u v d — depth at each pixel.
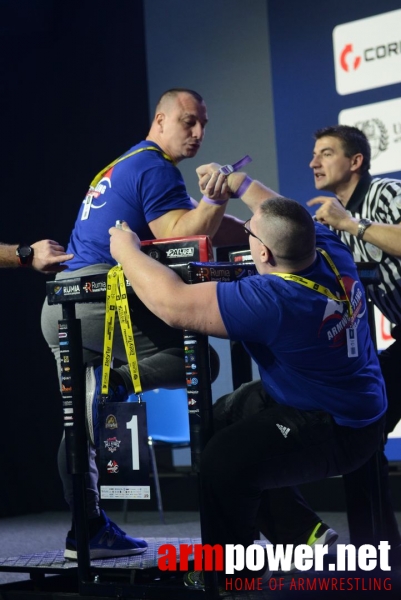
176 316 3.46
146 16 8.76
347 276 3.69
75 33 9.12
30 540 7.08
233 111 8.30
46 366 9.06
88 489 4.21
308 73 7.92
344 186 5.34
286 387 3.63
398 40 7.45
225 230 5.10
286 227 3.47
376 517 4.28
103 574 3.89
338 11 7.76
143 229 4.50
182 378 4.14
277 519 4.23
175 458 8.55
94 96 9.02
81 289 3.85
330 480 7.88
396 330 4.95
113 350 4.34
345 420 3.62
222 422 4.09
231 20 8.30
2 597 4.12
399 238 4.61
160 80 8.69
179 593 3.59
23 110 9.24
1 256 4.31
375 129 7.57
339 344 3.56
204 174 4.31
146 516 8.27
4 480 8.97
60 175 9.12
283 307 3.43
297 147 7.98
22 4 8.88
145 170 4.45
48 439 9.07
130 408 3.70
